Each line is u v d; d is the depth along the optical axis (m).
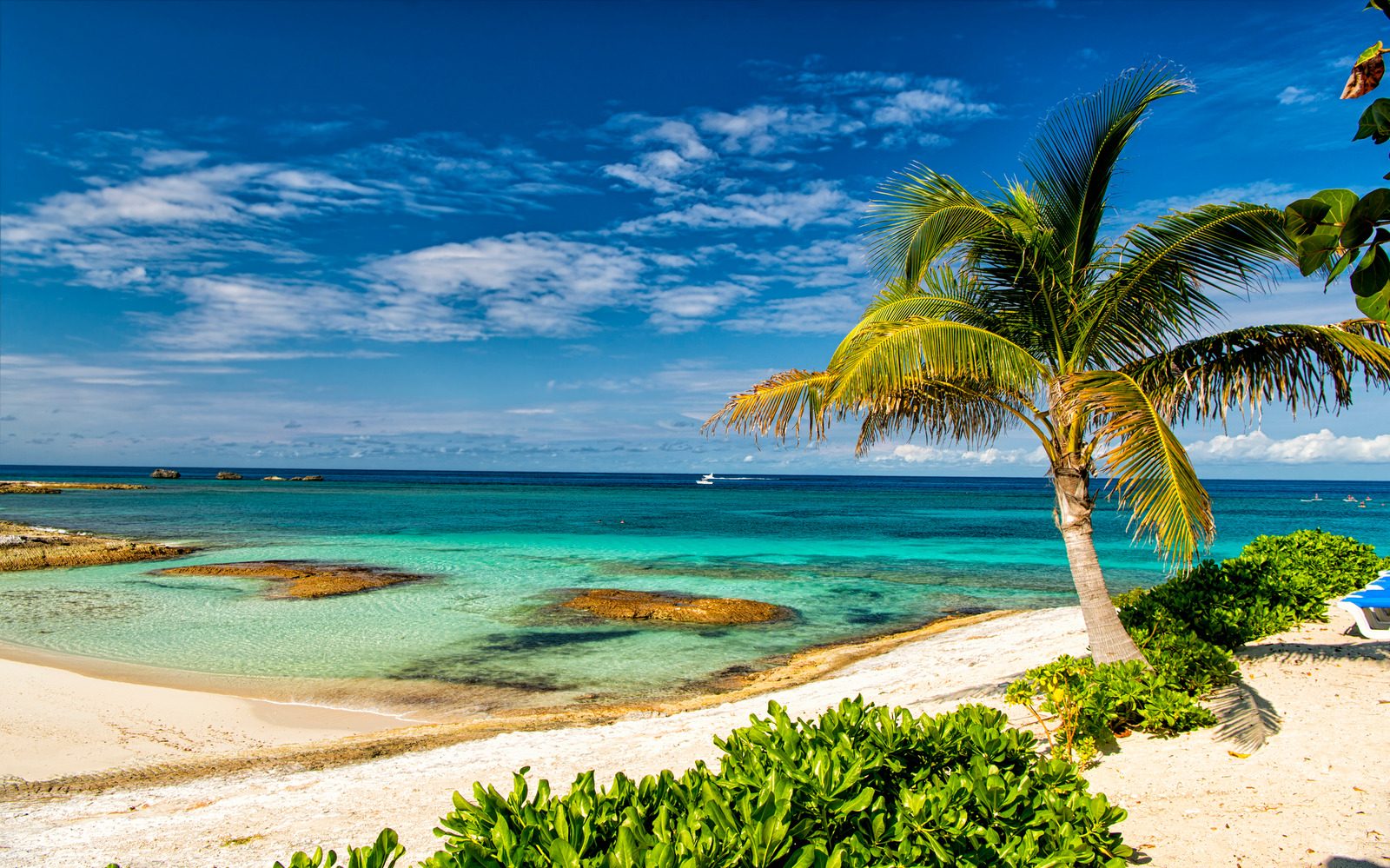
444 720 11.66
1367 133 1.62
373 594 22.44
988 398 8.44
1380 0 1.56
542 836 2.73
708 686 13.46
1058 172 7.68
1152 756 6.12
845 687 11.38
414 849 5.89
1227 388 6.88
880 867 2.79
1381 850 4.39
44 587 23.34
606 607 19.94
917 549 35.62
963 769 3.71
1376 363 6.04
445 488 120.25
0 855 6.30
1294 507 76.19
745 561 30.64
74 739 10.58
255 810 7.19
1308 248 1.63
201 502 70.88
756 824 2.63
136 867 5.89
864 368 6.95
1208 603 9.73
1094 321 7.62
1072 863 3.07
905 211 7.63
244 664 14.87
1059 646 11.62
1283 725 6.41
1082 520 7.77
